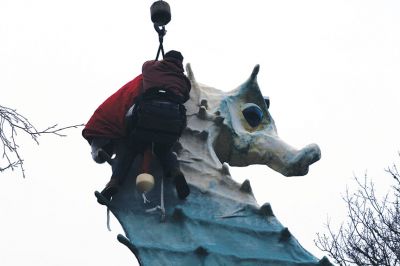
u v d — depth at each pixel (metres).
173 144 24.75
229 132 27.11
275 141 27.31
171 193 24.94
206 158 26.08
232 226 24.47
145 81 24.67
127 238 23.41
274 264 23.73
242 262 23.58
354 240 43.44
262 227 24.62
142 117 24.16
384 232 43.53
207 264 23.25
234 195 25.28
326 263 23.84
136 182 23.98
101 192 24.42
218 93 28.14
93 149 25.42
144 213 24.39
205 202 25.00
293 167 26.83
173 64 25.11
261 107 28.02
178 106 24.62
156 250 23.38
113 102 25.50
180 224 24.25
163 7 25.80
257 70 27.91
